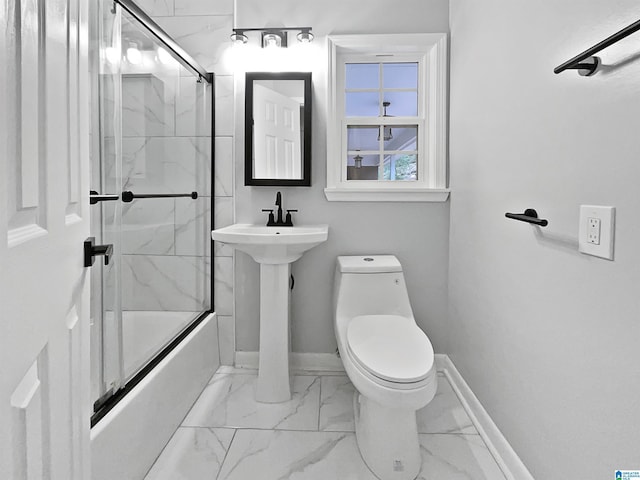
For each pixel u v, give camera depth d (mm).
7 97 579
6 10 573
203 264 2543
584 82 1121
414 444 1596
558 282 1255
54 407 747
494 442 1728
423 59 2549
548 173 1311
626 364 964
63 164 796
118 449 1382
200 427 1918
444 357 2555
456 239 2340
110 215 1477
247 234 1994
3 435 560
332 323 2568
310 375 2504
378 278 2205
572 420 1184
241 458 1688
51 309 732
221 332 2602
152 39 1871
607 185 1029
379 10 2484
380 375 1471
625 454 968
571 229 1184
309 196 2541
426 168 2572
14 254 592
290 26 2506
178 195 2188
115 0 1482
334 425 1939
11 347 582
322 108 2520
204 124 2510
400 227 2527
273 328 2158
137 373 1702
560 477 1246
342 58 2572
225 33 2527
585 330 1123
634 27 855
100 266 1401
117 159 1523
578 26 1145
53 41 744
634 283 938
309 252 2555
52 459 737
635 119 932
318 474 1596
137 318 1742
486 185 1856
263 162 2510
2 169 563
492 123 1781
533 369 1412
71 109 844
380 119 2580
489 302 1817
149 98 1862
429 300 2541
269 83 2500
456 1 2314
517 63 1529
